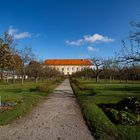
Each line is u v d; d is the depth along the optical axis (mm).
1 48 22234
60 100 22062
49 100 22016
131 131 9789
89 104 17844
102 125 10867
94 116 13078
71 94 28500
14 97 21562
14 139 9141
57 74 108875
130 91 29281
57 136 9594
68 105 18641
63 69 178375
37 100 21109
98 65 63250
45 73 72688
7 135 9695
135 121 11414
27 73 59094
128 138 8867
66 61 181000
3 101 18172
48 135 9727
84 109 15797
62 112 15359
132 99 15516
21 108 15656
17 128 10891
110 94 24938
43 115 14219
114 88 35438
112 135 9297
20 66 47531
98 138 9094
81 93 27344
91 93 27297
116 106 16266
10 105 16578
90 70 81625
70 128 10969
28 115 14164
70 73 177625
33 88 34625
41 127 11125
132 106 14367
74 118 13359
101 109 15867
